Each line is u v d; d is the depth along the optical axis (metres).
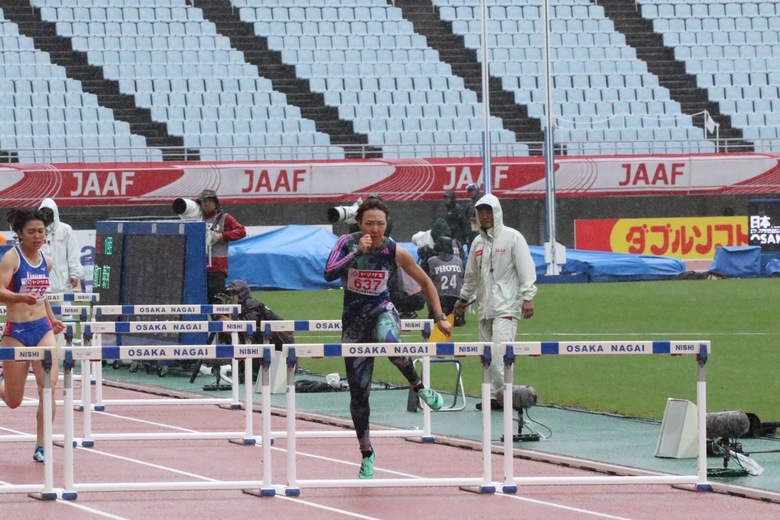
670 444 28.61
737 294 78.31
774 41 121.31
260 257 84.44
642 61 116.31
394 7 118.19
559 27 119.50
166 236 48.28
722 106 112.88
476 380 44.97
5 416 36.84
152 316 48.16
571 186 98.81
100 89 102.88
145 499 24.17
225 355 24.45
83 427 34.53
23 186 89.31
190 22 110.94
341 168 95.12
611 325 60.44
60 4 109.88
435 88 110.75
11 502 23.83
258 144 101.12
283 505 23.48
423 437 31.70
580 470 27.38
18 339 27.78
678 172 99.88
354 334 25.23
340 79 108.81
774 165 100.69
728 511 22.89
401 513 22.70
